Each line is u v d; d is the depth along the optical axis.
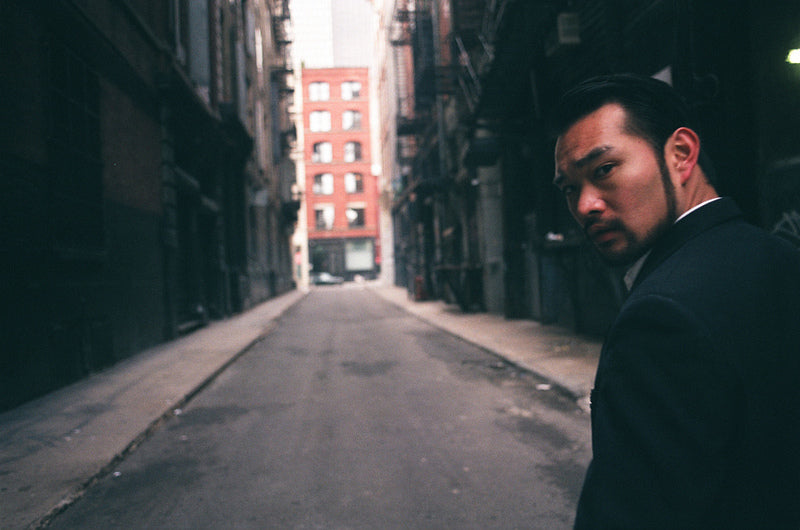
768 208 4.55
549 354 8.23
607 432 0.60
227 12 18.70
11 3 5.95
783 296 0.64
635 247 0.72
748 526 0.58
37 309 6.32
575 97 0.75
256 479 3.85
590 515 0.59
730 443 0.56
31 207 6.24
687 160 0.71
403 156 30.44
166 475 3.98
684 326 0.58
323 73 53.84
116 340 8.72
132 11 9.58
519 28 8.65
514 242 13.57
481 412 5.46
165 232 11.32
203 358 9.02
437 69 15.70
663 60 6.32
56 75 7.04
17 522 3.08
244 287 20.66
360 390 6.72
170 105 11.66
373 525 3.10
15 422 5.19
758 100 4.59
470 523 3.08
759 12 4.58
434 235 23.89
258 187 26.25
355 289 39.75
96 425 5.05
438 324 13.46
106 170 8.56
